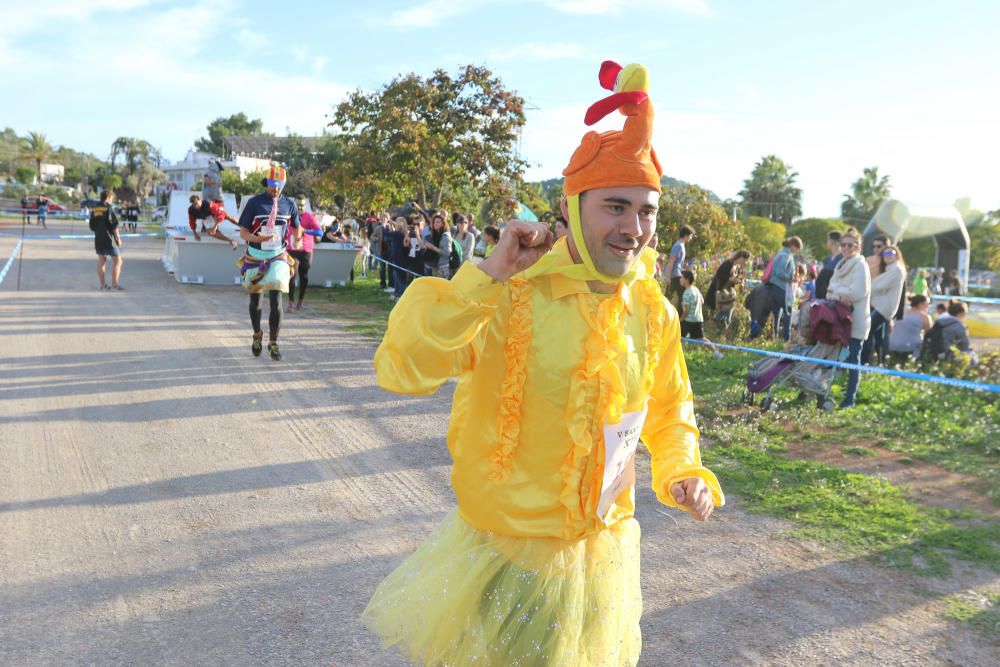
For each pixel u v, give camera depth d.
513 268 1.90
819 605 3.61
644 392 2.10
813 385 7.15
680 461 2.18
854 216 60.94
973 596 3.72
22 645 3.09
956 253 19.42
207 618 3.34
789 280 11.30
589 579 2.06
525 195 19.36
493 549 2.01
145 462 5.29
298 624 3.31
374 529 4.33
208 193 16.17
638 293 2.14
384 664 3.03
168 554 3.94
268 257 8.34
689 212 21.97
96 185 89.81
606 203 1.87
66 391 6.99
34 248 22.88
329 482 5.05
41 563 3.80
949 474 5.56
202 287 14.55
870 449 6.15
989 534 4.44
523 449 1.95
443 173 18.06
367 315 12.22
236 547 4.05
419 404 7.11
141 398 6.88
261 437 5.94
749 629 3.38
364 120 18.27
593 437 1.95
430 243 12.77
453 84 18.30
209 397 7.00
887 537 4.37
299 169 45.88
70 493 4.70
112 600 3.47
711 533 4.43
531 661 1.99
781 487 5.16
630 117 1.86
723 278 11.45
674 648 3.22
